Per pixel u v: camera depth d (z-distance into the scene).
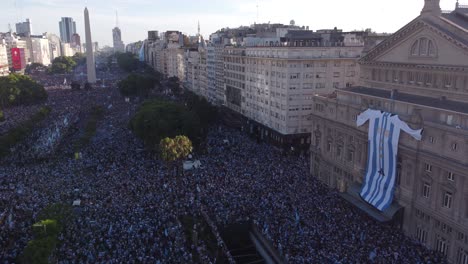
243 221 73.31
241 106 157.50
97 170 98.88
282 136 123.31
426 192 65.25
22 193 82.69
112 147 121.69
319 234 64.50
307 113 122.56
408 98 77.44
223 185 86.69
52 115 174.38
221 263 63.72
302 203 77.50
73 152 117.25
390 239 64.44
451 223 59.94
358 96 83.06
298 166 104.50
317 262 56.31
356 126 81.56
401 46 82.38
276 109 127.00
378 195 73.88
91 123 153.38
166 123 114.25
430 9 73.75
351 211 75.25
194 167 99.12
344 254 57.94
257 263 67.44
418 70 78.12
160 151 98.88
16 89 199.50
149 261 58.16
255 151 117.38
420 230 67.06
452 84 71.56
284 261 59.38
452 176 60.06
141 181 89.94
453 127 59.50
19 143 126.06
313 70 119.88
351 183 84.94
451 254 60.62
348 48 123.12
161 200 79.38
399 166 70.19
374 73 91.38
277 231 67.00
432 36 73.94
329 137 93.00
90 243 62.41
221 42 195.38
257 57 135.88
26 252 53.41
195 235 66.88
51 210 64.88
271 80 128.62
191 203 78.69
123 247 61.75
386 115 71.31
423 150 64.62
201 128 126.94
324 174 95.19
